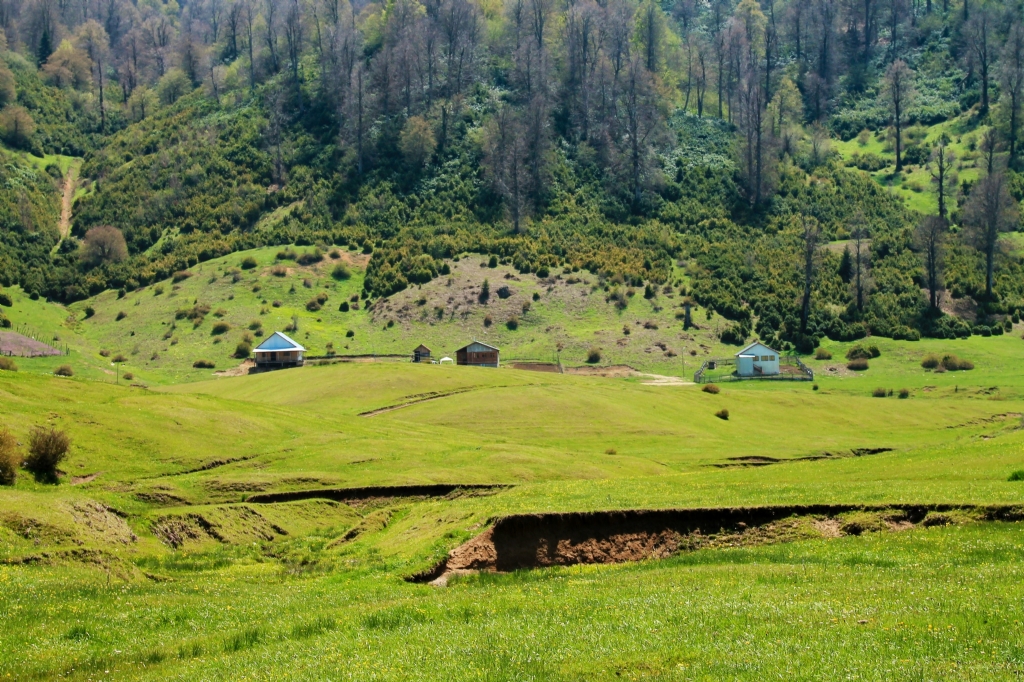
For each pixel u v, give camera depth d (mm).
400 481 60938
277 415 81000
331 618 28594
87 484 56562
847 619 24719
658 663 22500
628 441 87938
